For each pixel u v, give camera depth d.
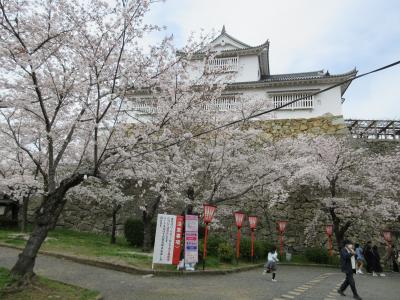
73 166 16.05
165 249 10.72
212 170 14.55
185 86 10.24
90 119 8.88
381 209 17.03
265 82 22.59
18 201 18.80
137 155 9.16
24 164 15.61
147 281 9.23
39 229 7.36
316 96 22.28
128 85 8.57
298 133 21.39
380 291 9.84
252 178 15.70
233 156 14.99
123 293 7.64
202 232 15.66
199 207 14.22
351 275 8.56
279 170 15.41
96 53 8.16
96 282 8.58
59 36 7.85
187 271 10.66
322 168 16.75
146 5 8.06
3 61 7.33
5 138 14.23
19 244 12.69
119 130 9.95
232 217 19.27
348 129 21.05
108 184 16.20
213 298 7.62
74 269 9.99
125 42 8.43
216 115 14.61
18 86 7.95
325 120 21.27
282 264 15.98
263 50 25.09
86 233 19.95
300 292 8.91
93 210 20.80
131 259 11.63
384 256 17.77
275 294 8.45
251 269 13.51
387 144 20.38
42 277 8.01
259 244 15.88
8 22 6.93
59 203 7.73
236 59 25.31
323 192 19.03
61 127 11.00
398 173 18.36
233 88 23.50
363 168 18.39
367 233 18.42
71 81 8.09
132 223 16.17
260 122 21.19
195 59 12.53
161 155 11.77
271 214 19.33
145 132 9.26
